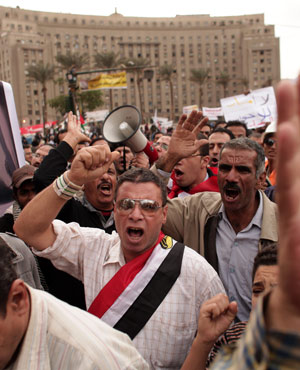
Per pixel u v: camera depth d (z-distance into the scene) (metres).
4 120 4.33
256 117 10.24
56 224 2.22
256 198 2.84
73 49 116.25
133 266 2.14
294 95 0.47
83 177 1.93
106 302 2.10
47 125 32.28
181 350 2.10
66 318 1.39
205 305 1.76
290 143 0.46
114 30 118.81
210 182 4.04
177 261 2.17
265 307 0.55
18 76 105.44
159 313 2.08
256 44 120.25
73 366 1.31
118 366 1.39
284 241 0.50
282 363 0.51
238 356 0.59
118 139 4.09
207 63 121.44
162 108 118.06
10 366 1.34
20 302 1.28
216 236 2.88
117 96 114.94
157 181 2.24
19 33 106.50
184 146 2.94
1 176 4.21
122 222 2.19
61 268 2.32
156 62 120.25
